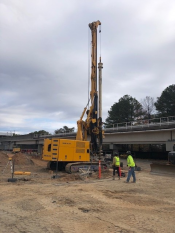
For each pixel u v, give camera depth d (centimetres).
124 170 2205
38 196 950
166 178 1566
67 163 1938
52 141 1789
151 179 1512
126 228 586
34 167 2372
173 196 984
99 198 926
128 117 7244
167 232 562
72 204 824
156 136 3412
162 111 6225
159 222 636
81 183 1327
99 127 1970
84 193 1020
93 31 2123
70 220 646
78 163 1814
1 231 560
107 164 2034
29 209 756
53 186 1202
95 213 717
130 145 6316
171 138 3181
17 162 2681
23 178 1463
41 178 1516
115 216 688
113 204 833
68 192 1038
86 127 2033
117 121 7150
